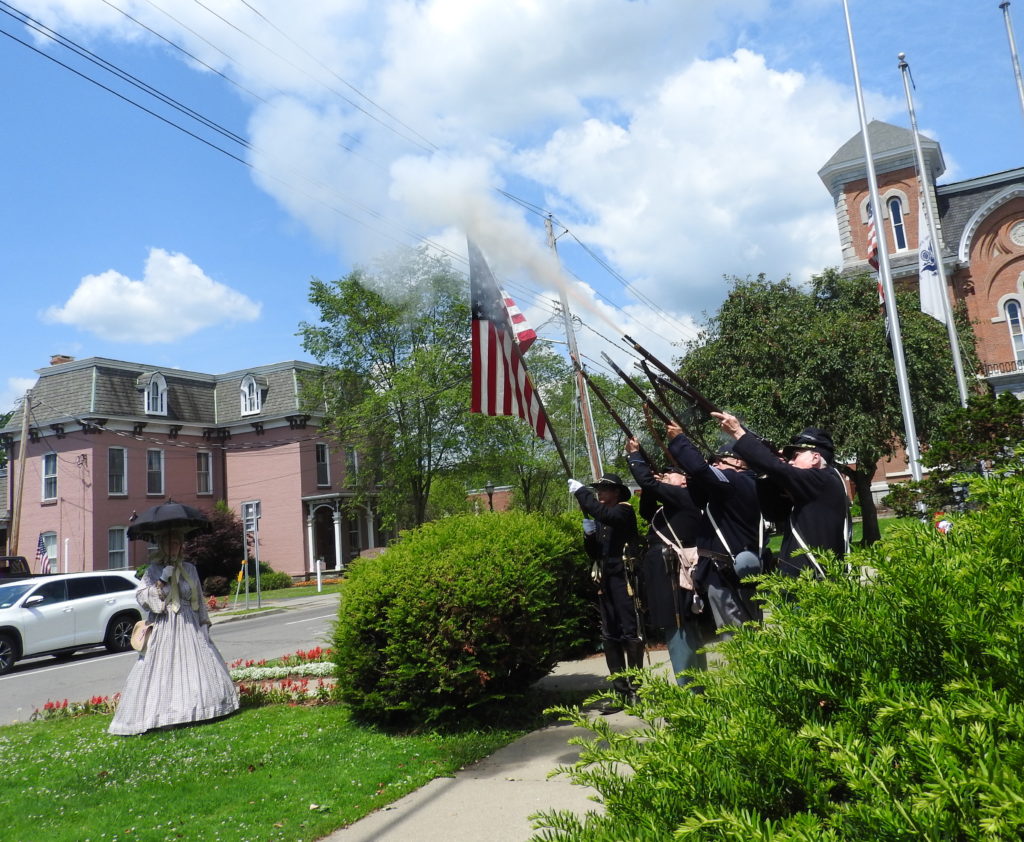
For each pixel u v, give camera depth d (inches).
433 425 1154.0
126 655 585.6
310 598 1128.2
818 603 83.0
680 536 195.5
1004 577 73.8
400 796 180.1
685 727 80.4
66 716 327.9
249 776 203.9
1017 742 58.9
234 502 1590.8
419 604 230.2
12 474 1491.1
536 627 244.4
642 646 239.9
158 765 221.3
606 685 276.5
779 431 791.1
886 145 1503.4
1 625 550.6
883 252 623.5
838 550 147.6
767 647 83.4
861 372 768.3
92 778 213.8
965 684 63.4
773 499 166.1
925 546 82.4
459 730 233.9
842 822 60.9
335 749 222.8
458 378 1103.6
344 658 243.9
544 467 1253.1
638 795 71.1
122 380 1478.8
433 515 1348.4
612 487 246.5
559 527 284.2
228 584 1362.0
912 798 57.1
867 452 796.6
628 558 242.1
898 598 75.8
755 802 68.9
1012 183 1460.4
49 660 620.4
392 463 1191.6
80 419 1396.4
